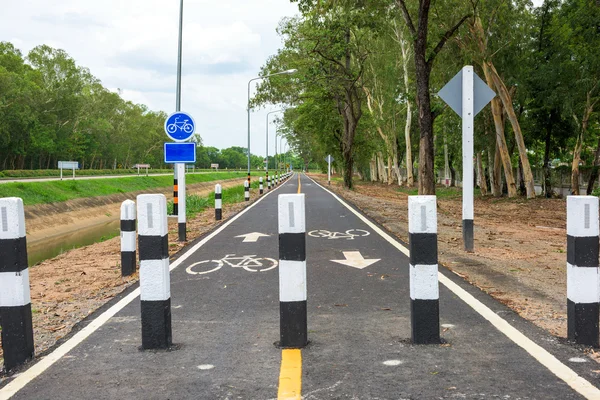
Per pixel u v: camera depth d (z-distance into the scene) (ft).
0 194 93.61
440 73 100.07
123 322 17.13
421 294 14.06
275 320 17.13
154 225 13.99
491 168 122.31
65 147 278.46
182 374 12.28
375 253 31.27
